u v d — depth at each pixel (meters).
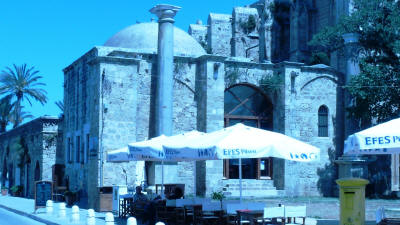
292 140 17.17
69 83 43.81
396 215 24.89
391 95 36.59
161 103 34.94
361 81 36.59
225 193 36.19
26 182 53.44
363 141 13.18
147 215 23.50
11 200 45.75
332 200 33.91
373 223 20.62
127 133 33.66
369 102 36.66
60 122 46.72
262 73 39.03
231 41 59.38
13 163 59.94
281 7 57.00
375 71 36.66
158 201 22.91
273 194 37.81
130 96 33.91
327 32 41.09
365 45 40.53
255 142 16.58
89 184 33.59
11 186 61.06
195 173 36.06
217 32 61.59
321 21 52.44
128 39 41.69
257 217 17.14
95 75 33.81
